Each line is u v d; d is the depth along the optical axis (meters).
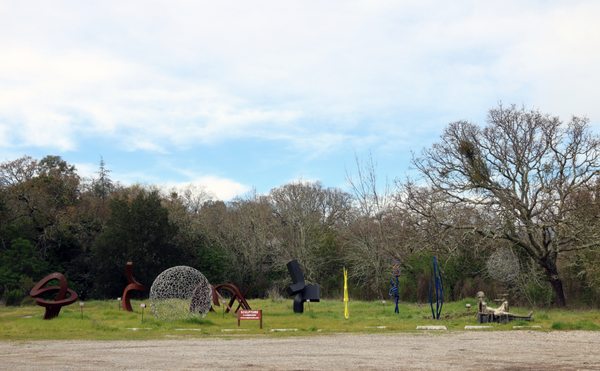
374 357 14.95
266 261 71.56
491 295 45.78
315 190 82.75
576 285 44.72
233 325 26.23
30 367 13.30
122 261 61.19
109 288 61.47
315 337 20.89
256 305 42.53
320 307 40.31
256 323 27.09
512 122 43.31
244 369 12.84
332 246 68.00
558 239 41.75
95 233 65.56
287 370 12.69
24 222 61.88
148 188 81.31
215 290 35.06
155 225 62.88
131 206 64.12
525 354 15.47
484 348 16.97
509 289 44.59
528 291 43.66
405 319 29.67
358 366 13.27
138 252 61.38
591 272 40.12
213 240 72.00
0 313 36.19
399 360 14.32
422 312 34.25
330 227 75.00
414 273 52.47
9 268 56.69
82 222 66.31
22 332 23.06
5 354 16.00
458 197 44.53
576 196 42.19
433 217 44.81
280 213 74.88
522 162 42.59
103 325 25.56
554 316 31.14
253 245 68.88
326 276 67.12
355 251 63.62
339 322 27.83
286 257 67.44
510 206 41.81
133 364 13.74
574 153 41.72
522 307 42.06
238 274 69.06
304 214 70.88
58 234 63.41
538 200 42.44
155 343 18.95
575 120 42.12
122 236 61.44
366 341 19.23
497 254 42.50
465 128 44.44
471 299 42.03
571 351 16.14
